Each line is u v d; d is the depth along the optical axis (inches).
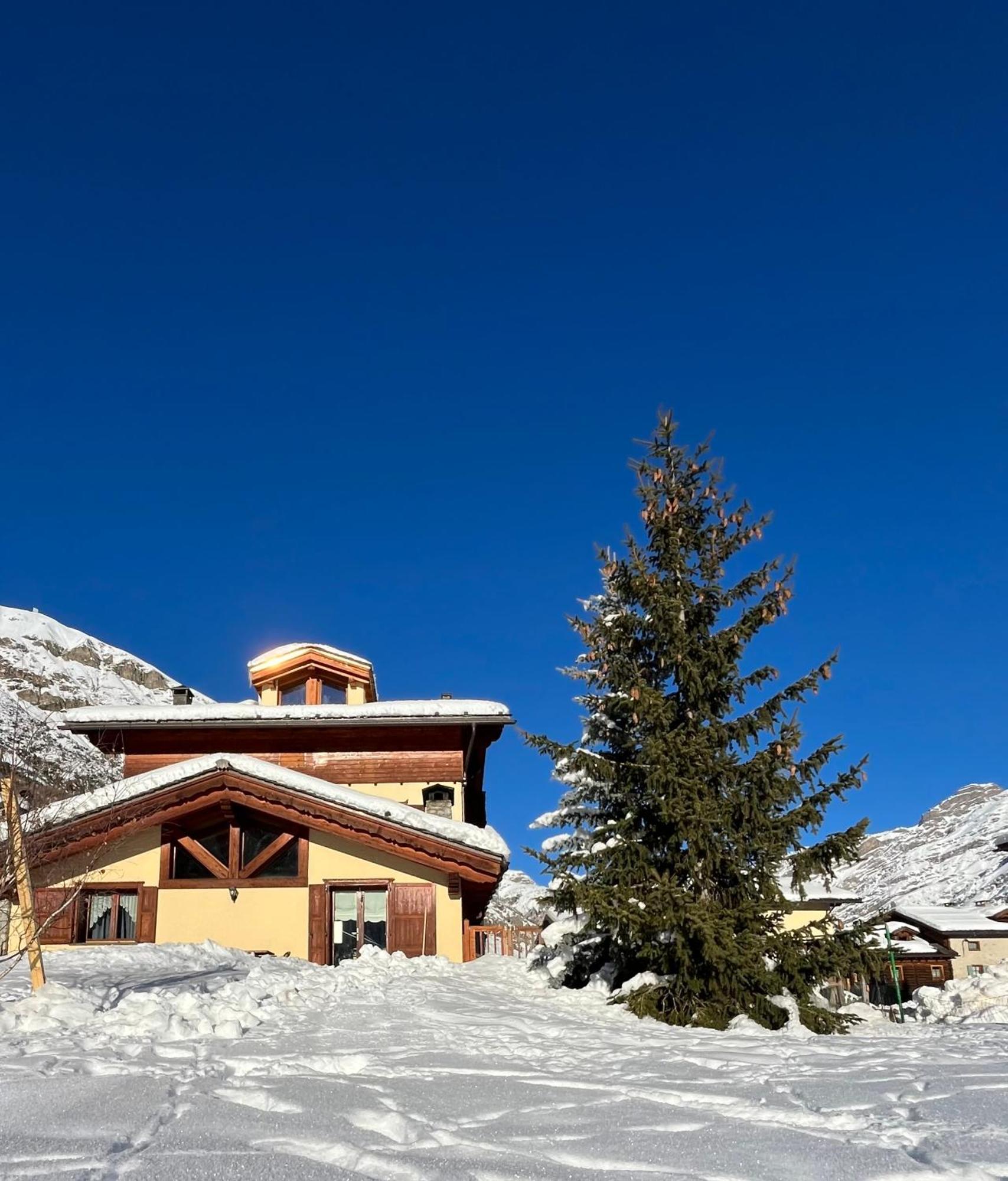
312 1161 186.9
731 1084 280.7
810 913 1237.7
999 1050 355.6
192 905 820.0
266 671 1156.5
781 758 529.7
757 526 597.9
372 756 1032.2
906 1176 184.4
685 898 503.2
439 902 816.9
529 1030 413.7
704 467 627.5
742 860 530.6
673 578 595.2
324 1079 262.7
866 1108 245.8
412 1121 220.8
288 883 826.2
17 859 401.1
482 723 1023.6
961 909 2087.8
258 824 853.8
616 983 586.9
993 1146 203.5
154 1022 336.5
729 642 562.9
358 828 818.2
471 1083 274.1
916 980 1905.8
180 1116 217.8
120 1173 176.7
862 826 526.6
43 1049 291.1
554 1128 222.4
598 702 589.6
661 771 533.6
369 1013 417.1
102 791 821.9
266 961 649.0
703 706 568.4
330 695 1172.5
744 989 502.9
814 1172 188.2
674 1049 360.5
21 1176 175.3
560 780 728.3
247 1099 238.4
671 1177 185.0
